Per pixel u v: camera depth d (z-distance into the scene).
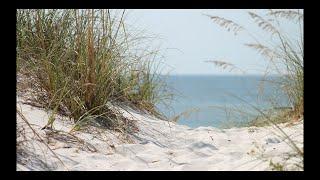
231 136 5.49
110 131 5.37
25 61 5.64
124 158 4.84
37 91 5.50
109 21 5.74
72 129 5.09
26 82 5.54
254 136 5.38
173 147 5.34
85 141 5.03
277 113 5.71
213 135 5.57
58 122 5.23
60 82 5.50
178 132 5.77
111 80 5.67
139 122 5.80
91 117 5.43
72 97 5.45
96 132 5.26
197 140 5.46
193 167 4.60
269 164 4.36
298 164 4.35
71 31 5.87
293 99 5.60
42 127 5.02
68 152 4.77
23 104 5.28
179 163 4.75
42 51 5.75
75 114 5.37
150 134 5.58
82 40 5.67
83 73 5.55
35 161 4.51
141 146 5.12
